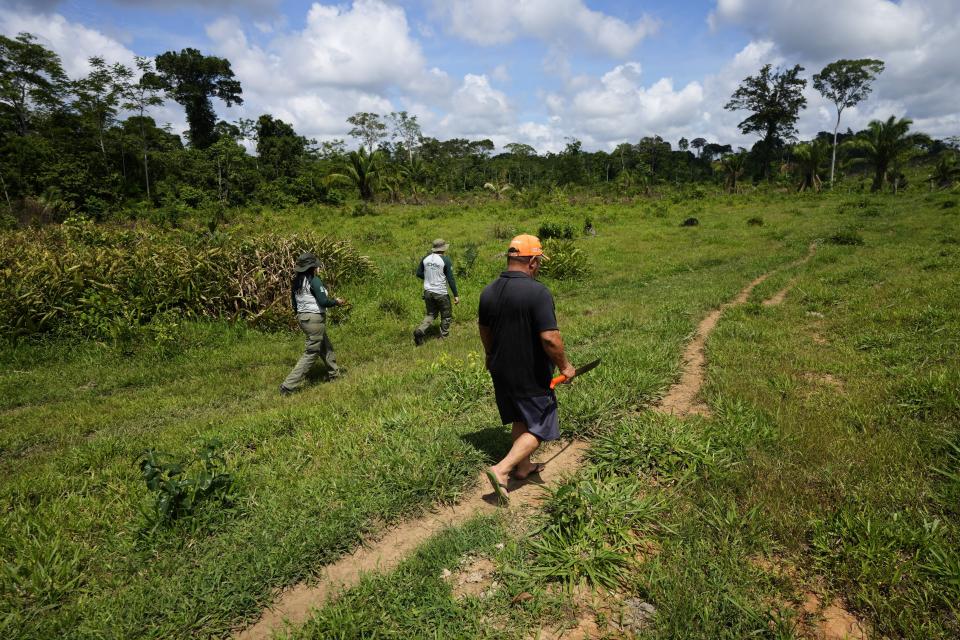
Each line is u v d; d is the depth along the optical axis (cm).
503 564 242
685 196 4781
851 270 1027
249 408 524
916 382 405
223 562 253
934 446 313
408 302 1023
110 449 400
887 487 276
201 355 738
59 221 2362
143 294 813
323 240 1130
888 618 198
